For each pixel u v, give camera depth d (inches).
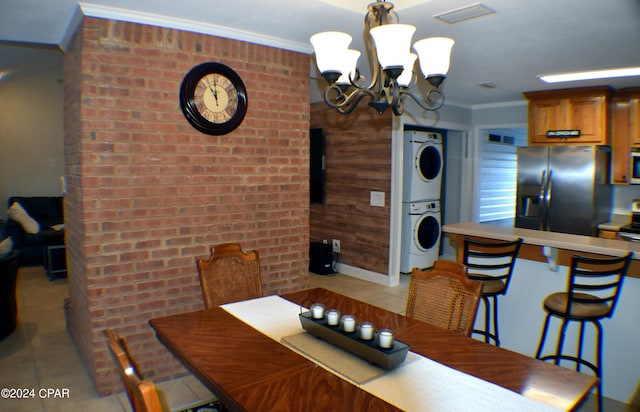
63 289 200.4
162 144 110.6
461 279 84.0
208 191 118.6
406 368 62.6
